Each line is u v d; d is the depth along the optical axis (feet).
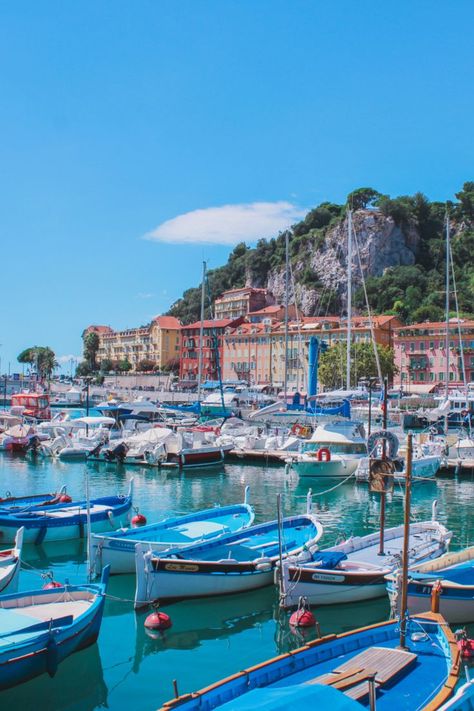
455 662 49.62
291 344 530.27
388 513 130.11
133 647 65.36
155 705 55.16
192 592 75.36
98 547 83.56
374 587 74.54
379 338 498.28
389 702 46.55
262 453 197.57
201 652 64.34
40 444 214.69
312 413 226.99
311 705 41.60
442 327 485.15
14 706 55.06
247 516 105.29
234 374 572.51
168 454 188.96
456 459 179.63
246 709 41.24
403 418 301.02
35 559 95.35
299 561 77.46
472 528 117.39
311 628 68.69
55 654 55.72
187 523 98.94
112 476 174.91
